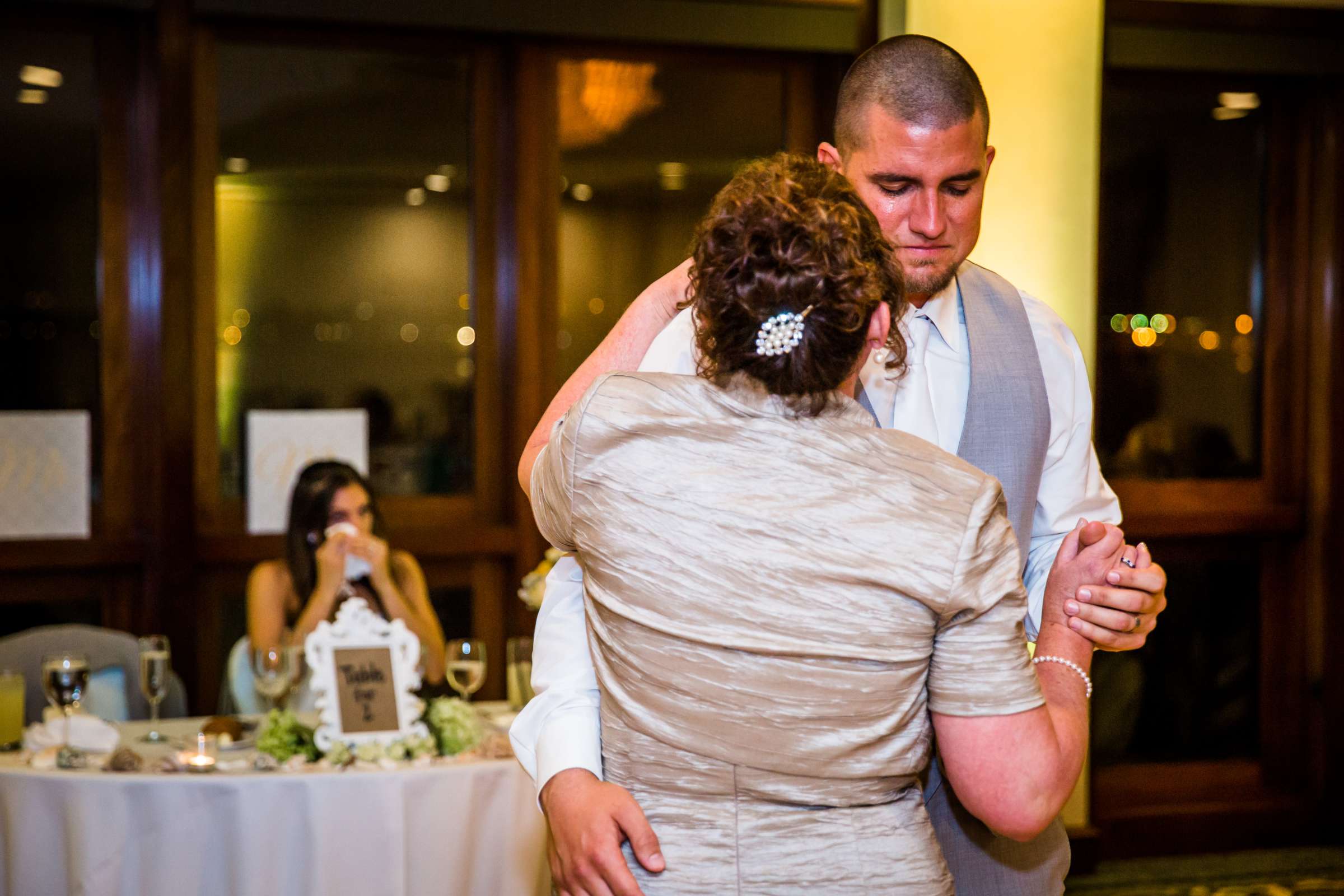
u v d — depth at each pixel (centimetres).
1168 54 457
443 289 445
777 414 119
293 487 409
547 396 450
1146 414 471
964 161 141
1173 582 477
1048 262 370
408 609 349
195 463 416
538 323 448
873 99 141
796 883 116
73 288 414
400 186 439
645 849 117
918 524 115
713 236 119
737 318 117
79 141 412
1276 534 477
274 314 429
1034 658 137
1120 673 472
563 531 126
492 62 443
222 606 425
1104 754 471
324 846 250
